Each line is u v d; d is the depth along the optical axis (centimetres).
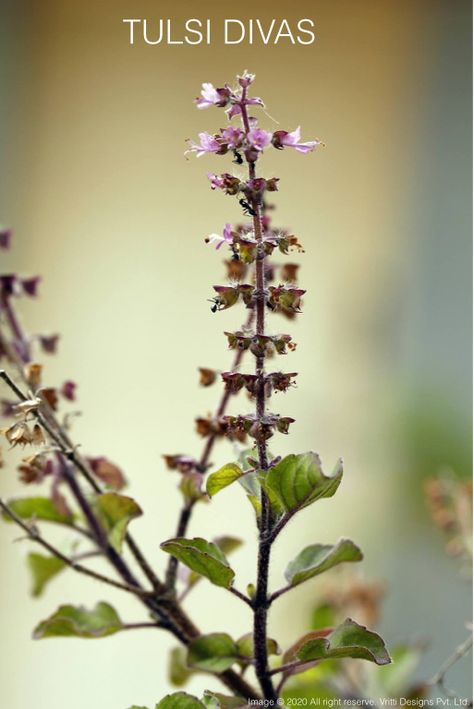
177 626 73
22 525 73
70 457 73
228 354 228
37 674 194
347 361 227
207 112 221
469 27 225
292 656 70
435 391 207
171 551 67
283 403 214
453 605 160
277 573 138
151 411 226
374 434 205
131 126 225
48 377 223
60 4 215
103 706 189
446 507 86
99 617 74
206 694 67
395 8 222
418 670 137
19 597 194
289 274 69
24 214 227
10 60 217
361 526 189
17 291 78
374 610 88
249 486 69
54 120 224
